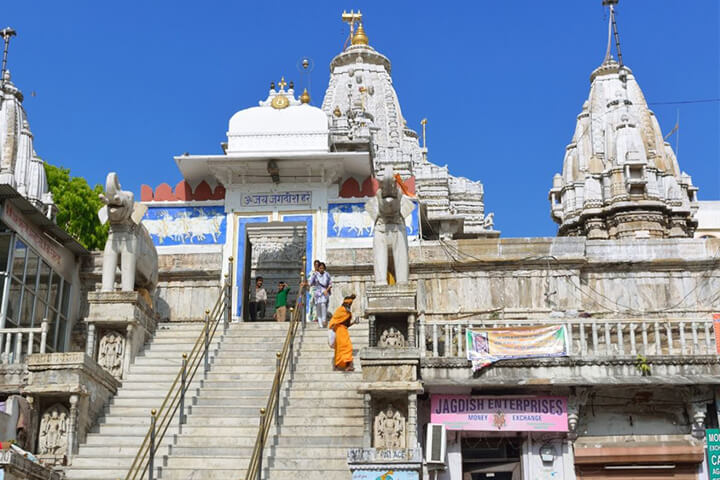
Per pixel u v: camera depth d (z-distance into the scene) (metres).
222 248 20.11
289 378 14.58
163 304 19.78
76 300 19.69
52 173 31.81
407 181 20.72
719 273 18.67
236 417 13.55
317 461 12.46
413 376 13.13
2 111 31.02
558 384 13.90
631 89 39.41
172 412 13.86
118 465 12.69
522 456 14.35
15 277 16.89
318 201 20.28
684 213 35.59
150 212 20.59
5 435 12.47
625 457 14.11
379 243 15.61
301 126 20.72
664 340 16.95
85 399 13.40
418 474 11.29
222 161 20.09
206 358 14.98
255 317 20.09
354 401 13.88
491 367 14.20
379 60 50.03
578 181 37.62
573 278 18.81
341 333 14.88
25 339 17.12
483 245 19.19
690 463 14.15
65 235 18.77
